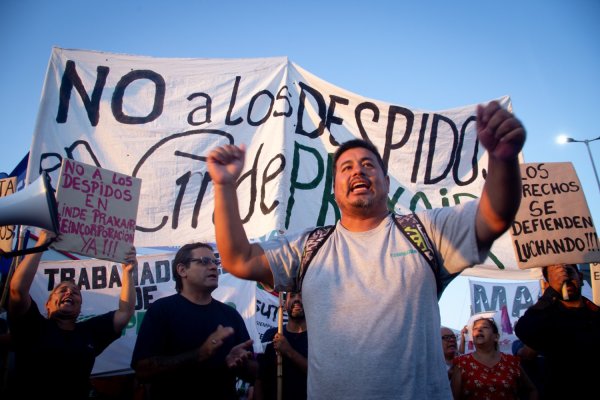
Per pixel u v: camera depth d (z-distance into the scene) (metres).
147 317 3.12
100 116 4.24
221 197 1.74
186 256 3.40
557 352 3.25
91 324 3.56
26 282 3.21
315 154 4.37
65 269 4.41
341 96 4.65
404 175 4.55
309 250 1.84
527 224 3.75
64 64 4.30
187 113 4.38
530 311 3.48
